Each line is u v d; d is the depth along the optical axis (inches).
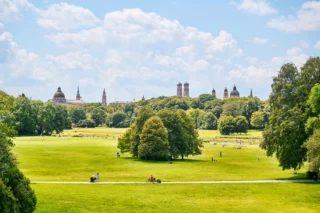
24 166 4158.5
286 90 3545.8
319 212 2332.7
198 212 2313.0
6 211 1593.3
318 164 2765.7
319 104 3095.5
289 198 2687.0
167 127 5457.7
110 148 6540.4
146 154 5118.1
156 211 2324.1
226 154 6102.4
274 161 5113.2
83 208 2325.3
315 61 3506.4
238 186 3127.5
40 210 2225.6
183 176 3713.1
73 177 3535.9
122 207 2390.5
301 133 3353.8
